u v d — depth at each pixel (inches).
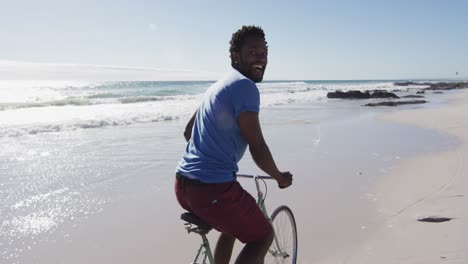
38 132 399.5
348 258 137.3
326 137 390.9
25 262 133.3
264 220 88.2
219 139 80.0
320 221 170.4
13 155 289.0
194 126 86.6
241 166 268.4
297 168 261.6
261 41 85.4
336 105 859.4
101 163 268.8
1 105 659.4
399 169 256.5
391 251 140.7
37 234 155.0
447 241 145.3
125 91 1405.0
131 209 184.4
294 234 125.2
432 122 514.9
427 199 192.4
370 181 229.8
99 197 199.5
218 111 79.3
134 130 422.3
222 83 81.4
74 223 166.7
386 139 380.2
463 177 227.6
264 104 859.4
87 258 137.3
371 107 805.2
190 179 81.5
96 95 1109.7
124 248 145.6
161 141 354.3
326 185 222.5
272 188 217.3
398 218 170.7
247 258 85.6
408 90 1844.2
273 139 376.2
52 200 193.2
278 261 117.5
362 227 163.2
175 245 148.9
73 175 237.9
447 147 330.6
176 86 2022.6
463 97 1147.9
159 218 174.2
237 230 84.4
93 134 392.5
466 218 164.7
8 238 150.6
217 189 80.1
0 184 216.8
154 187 217.6
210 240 153.9
